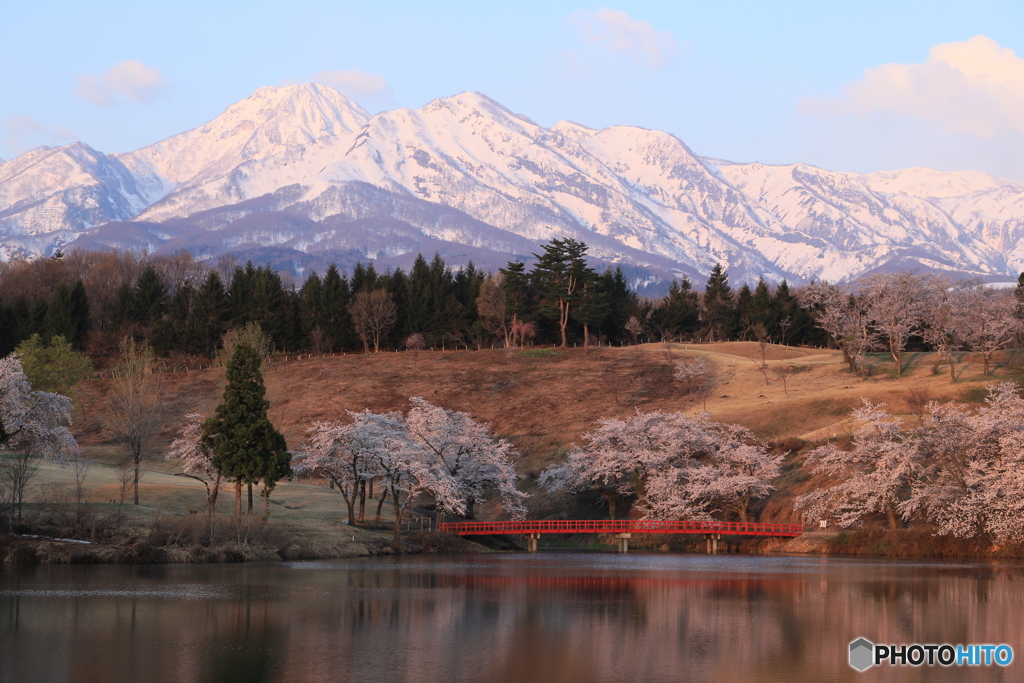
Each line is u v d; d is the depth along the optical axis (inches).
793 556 3459.6
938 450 3280.0
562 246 6899.6
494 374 6127.0
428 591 2250.2
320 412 5654.5
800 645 1606.8
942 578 2591.0
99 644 1512.1
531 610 1972.2
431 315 7155.5
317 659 1438.2
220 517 2977.4
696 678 1363.2
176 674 1326.3
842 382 5433.1
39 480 3452.3
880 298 5565.9
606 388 5743.1
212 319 6796.3
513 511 4101.9
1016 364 5275.6
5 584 2130.9
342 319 6993.1
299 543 3070.9
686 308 7696.9
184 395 5915.4
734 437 4279.0
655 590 2335.1
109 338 6835.6
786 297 7682.1
